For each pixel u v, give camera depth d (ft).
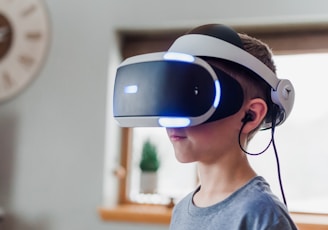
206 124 1.94
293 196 5.42
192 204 2.19
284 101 2.13
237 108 1.96
